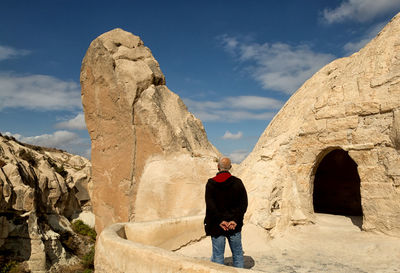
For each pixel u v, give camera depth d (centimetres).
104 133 1131
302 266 498
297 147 789
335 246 600
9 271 2691
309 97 872
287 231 700
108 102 1109
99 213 1141
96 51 1141
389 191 617
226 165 411
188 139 1062
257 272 272
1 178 2984
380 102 652
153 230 554
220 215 393
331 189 1145
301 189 769
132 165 1036
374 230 636
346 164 1117
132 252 370
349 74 753
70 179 4344
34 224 3048
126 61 1103
